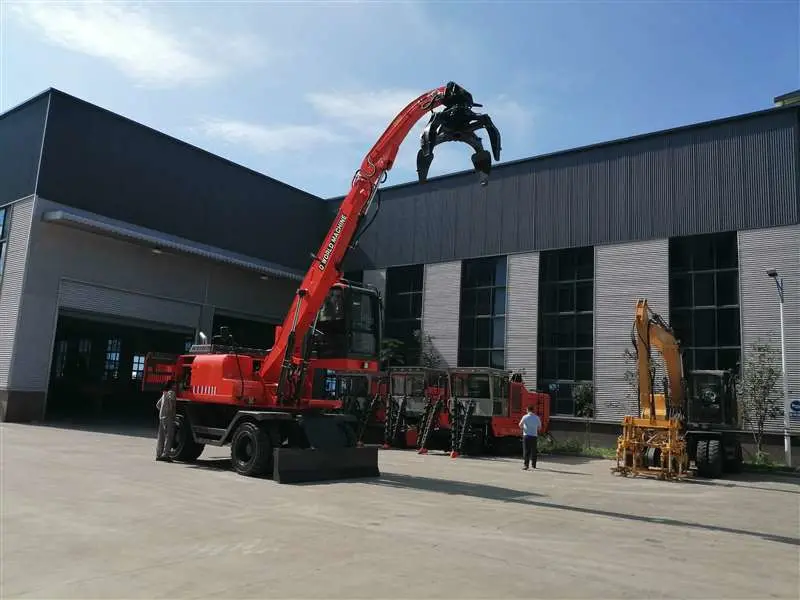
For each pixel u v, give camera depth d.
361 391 24.44
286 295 33.06
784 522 10.55
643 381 17.98
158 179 27.41
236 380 13.41
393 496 10.86
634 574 6.52
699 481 17.03
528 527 8.77
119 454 15.23
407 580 5.85
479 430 22.17
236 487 11.00
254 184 31.67
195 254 27.20
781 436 21.72
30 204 23.50
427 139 11.98
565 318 27.34
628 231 25.94
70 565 5.89
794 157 22.86
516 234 28.80
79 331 36.72
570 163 27.88
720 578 6.55
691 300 24.52
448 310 30.20
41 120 24.08
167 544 6.81
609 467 19.48
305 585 5.56
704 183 24.53
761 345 22.53
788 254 22.48
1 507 8.35
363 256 33.50
